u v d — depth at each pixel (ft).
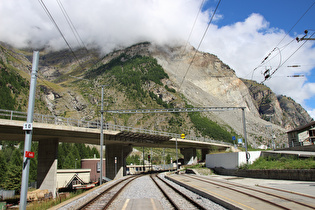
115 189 79.05
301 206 37.55
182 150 323.57
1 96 542.57
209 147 328.29
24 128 40.70
